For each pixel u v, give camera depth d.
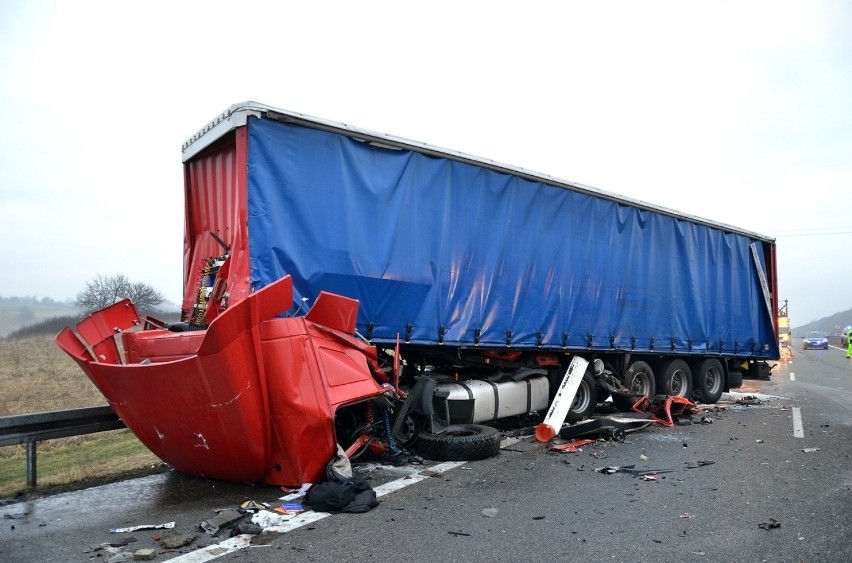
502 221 8.91
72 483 6.19
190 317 7.73
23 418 5.82
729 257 14.07
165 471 6.70
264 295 5.31
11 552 4.25
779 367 29.52
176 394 5.43
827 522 4.93
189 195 8.13
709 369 13.84
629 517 5.07
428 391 7.51
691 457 7.53
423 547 4.34
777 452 7.85
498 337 8.77
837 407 13.00
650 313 11.64
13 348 35.34
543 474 6.60
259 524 4.81
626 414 10.33
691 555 4.21
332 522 4.90
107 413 6.53
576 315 10.08
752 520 4.99
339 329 6.29
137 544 4.41
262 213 6.28
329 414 5.65
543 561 4.10
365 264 7.13
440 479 6.35
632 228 11.34
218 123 6.82
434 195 8.01
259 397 5.45
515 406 9.23
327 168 6.88
